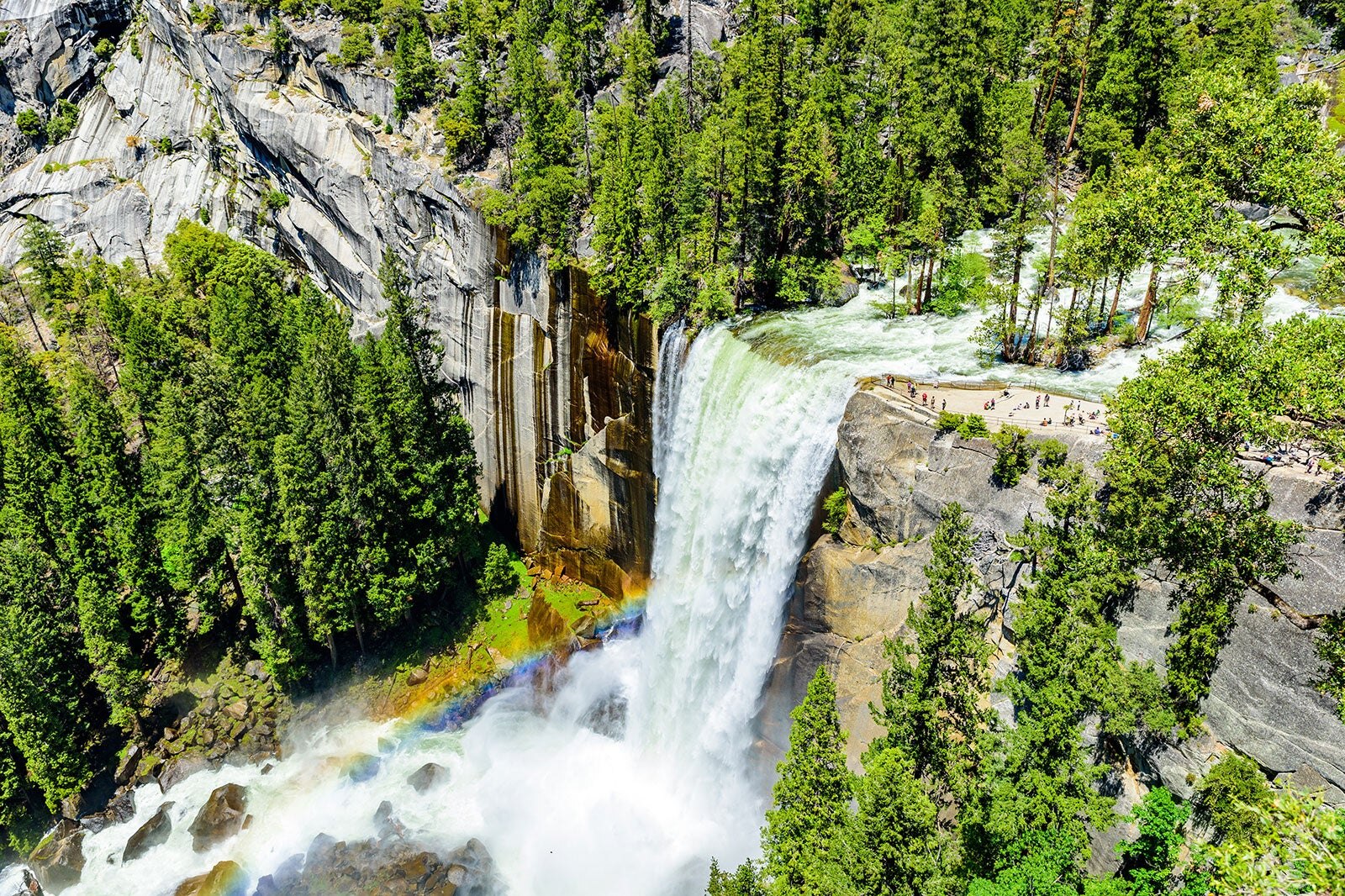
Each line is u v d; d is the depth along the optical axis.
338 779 73.38
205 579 79.12
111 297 104.94
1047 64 85.19
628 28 114.81
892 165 80.94
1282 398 36.91
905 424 54.09
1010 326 62.75
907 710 42.78
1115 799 40.41
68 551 77.19
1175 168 46.88
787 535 64.75
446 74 112.31
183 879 66.38
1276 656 38.34
